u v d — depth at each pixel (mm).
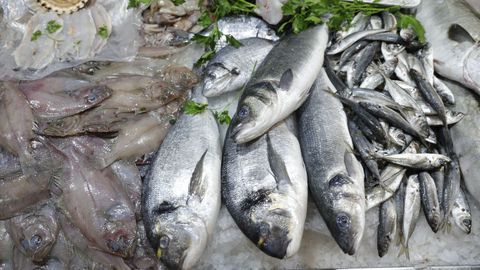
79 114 1035
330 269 995
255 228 952
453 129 1064
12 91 1030
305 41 1053
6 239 1010
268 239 941
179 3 1156
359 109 1035
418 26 1073
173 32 1154
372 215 1027
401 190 1033
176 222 958
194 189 971
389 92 1062
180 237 952
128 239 970
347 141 1006
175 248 951
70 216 985
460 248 1021
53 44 1121
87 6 1165
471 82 1075
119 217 979
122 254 966
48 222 991
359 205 957
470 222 1014
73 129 1014
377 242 1004
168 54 1140
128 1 1160
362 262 1009
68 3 1155
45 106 1031
